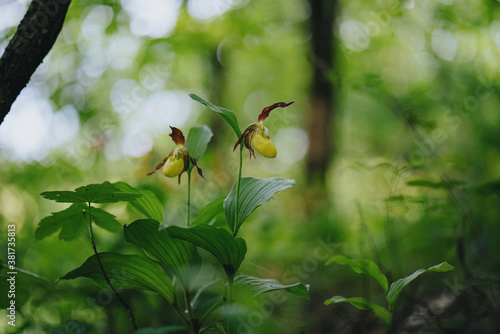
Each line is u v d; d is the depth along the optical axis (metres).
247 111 11.19
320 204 7.44
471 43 6.25
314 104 8.40
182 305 2.86
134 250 2.80
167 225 1.60
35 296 2.47
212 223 2.15
